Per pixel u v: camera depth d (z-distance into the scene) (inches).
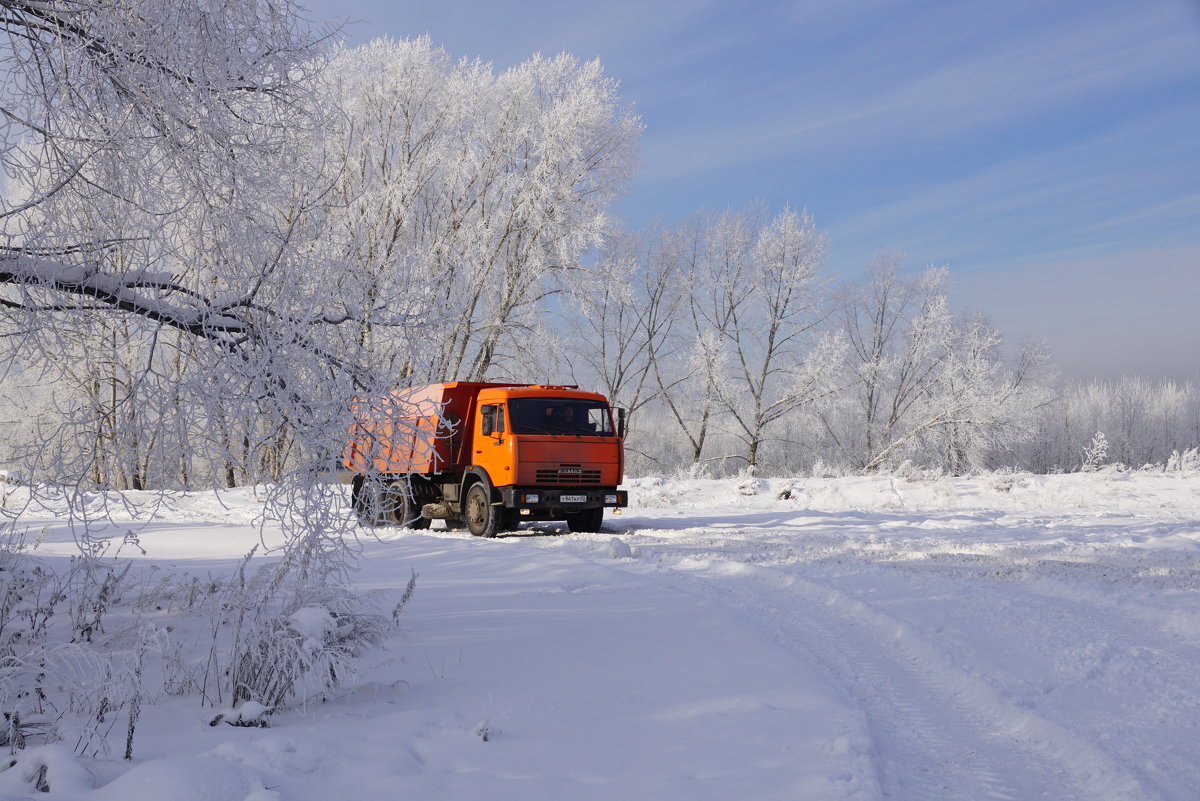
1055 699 196.1
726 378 1619.1
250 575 326.6
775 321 1670.8
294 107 190.9
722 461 1803.6
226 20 176.6
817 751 144.9
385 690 181.3
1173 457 1185.4
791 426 1844.2
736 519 751.1
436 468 633.0
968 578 366.0
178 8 168.4
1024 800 142.0
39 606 215.5
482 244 1109.1
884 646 249.0
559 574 355.9
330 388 176.2
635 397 1745.8
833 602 313.1
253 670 167.3
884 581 353.1
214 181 179.6
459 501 642.2
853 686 205.3
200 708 164.4
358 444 183.6
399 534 518.6
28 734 141.9
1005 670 219.6
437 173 1217.4
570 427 618.5
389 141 1189.1
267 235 182.4
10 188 165.8
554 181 1204.5
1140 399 2573.8
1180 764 157.1
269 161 186.2
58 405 160.1
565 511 633.0
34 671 175.2
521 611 275.6
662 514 816.9
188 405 161.5
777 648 225.5
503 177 1216.2
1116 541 549.3
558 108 1205.7
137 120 170.1
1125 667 222.2
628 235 1438.2
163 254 185.5
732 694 180.4
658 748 145.9
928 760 159.8
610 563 413.4
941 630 261.7
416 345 193.8
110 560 372.2
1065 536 579.2
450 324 201.3
